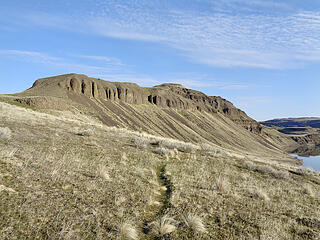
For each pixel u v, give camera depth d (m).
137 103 177.50
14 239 3.33
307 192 9.34
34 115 23.06
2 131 9.82
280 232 5.09
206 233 4.65
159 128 142.00
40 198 4.76
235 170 11.91
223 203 6.49
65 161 7.75
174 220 4.92
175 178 8.35
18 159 6.96
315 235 5.21
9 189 4.80
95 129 21.06
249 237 4.70
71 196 5.18
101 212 4.75
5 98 58.16
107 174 7.12
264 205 6.84
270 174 12.51
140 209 5.33
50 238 3.52
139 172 8.17
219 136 176.50
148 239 4.18
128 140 17.11
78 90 137.50
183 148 17.52
